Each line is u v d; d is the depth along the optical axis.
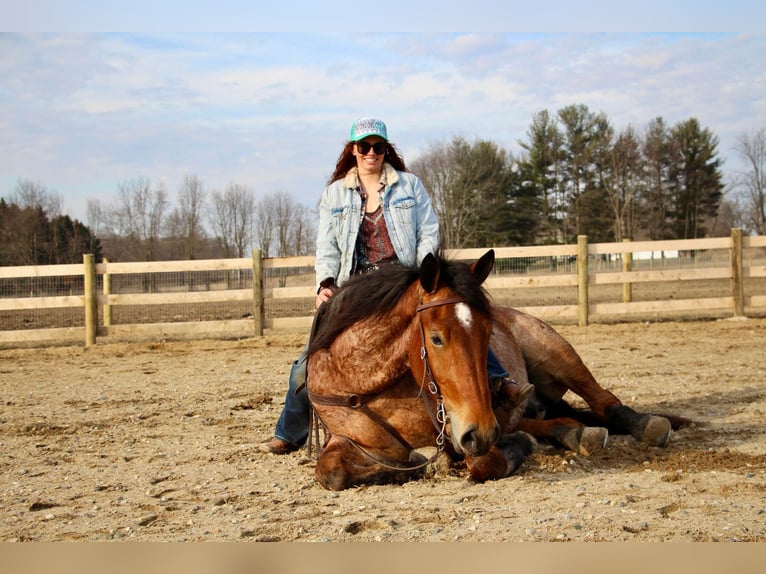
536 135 56.53
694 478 4.18
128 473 4.78
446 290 3.80
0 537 3.48
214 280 30.02
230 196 48.75
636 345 11.11
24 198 46.78
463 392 3.60
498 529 3.36
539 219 57.06
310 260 13.59
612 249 14.16
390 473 4.25
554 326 13.95
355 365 4.18
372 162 4.78
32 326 17.05
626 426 5.11
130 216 46.22
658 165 57.84
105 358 11.41
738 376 8.10
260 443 5.65
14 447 5.59
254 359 10.93
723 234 65.31
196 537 3.42
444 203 49.22
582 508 3.65
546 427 5.07
